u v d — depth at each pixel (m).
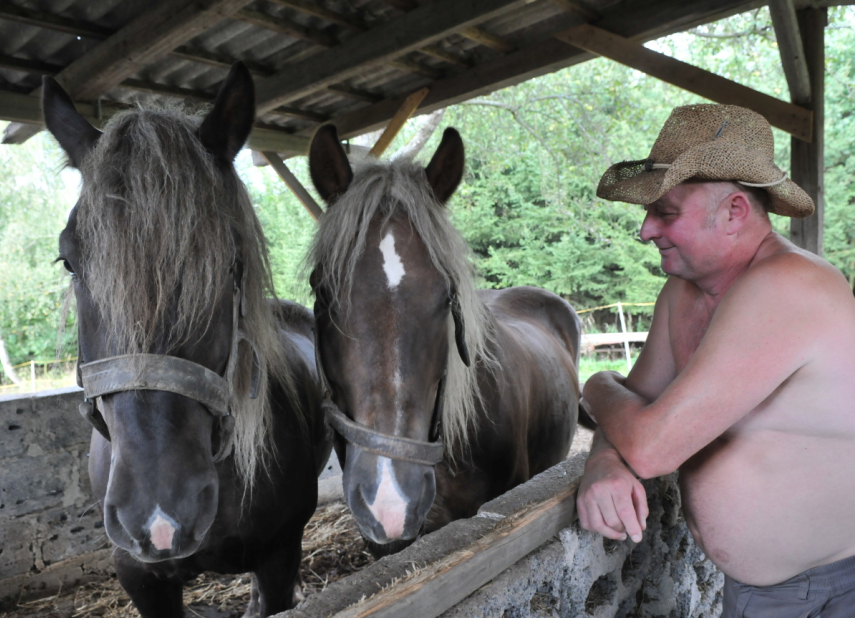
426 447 1.40
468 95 4.88
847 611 1.01
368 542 2.06
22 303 13.78
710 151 0.97
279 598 1.84
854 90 13.06
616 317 14.63
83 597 2.91
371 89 5.45
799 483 0.99
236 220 1.36
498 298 3.23
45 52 4.21
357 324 1.40
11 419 2.80
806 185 3.82
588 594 1.26
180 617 1.76
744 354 0.93
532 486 1.20
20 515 2.84
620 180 1.16
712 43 11.42
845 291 0.96
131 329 1.10
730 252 1.05
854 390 0.93
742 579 1.09
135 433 1.12
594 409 1.23
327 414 1.55
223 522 1.59
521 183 15.12
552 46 4.22
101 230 1.10
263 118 5.91
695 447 0.97
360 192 1.49
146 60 3.74
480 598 0.92
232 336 1.32
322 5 3.87
